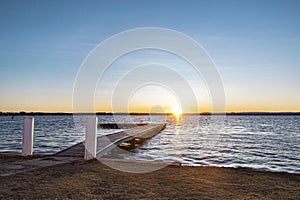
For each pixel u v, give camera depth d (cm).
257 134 3241
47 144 1870
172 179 604
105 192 493
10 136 2561
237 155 1552
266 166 1238
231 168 757
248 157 1489
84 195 473
